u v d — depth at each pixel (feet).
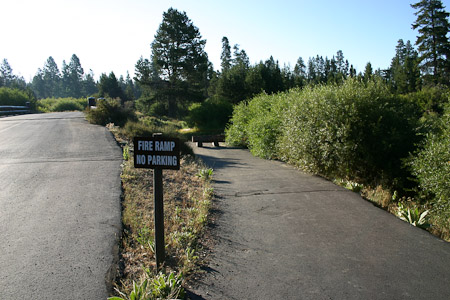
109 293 12.22
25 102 133.39
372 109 32.48
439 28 152.15
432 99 97.96
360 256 16.01
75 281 12.80
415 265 15.15
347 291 13.08
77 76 413.59
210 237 17.95
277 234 18.62
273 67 190.60
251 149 56.08
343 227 19.63
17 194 21.83
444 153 24.58
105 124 59.31
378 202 25.70
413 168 27.43
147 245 15.79
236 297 12.55
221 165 41.60
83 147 37.29
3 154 33.58
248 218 21.11
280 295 12.75
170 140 13.65
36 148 36.70
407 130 32.94
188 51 165.58
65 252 14.84
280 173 35.65
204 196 24.47
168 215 20.13
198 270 14.35
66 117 76.28
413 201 27.61
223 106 123.65
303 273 14.40
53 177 25.58
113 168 28.32
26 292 12.03
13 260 14.08
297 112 37.50
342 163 31.73
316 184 30.09
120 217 18.78
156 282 12.25
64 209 19.57
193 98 163.84
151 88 171.32
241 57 275.39
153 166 13.85
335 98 33.58
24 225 17.38
